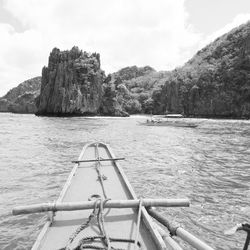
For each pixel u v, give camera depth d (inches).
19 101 6530.5
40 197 409.1
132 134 1523.1
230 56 4579.2
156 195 434.9
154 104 5467.5
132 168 628.4
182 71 5644.7
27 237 284.8
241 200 414.9
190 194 442.3
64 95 4192.9
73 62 4416.8
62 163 653.3
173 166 659.4
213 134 1609.3
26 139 1167.6
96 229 185.8
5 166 616.7
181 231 177.3
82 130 1726.1
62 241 172.6
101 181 300.7
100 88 4463.6
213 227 318.0
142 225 192.9
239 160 750.5
